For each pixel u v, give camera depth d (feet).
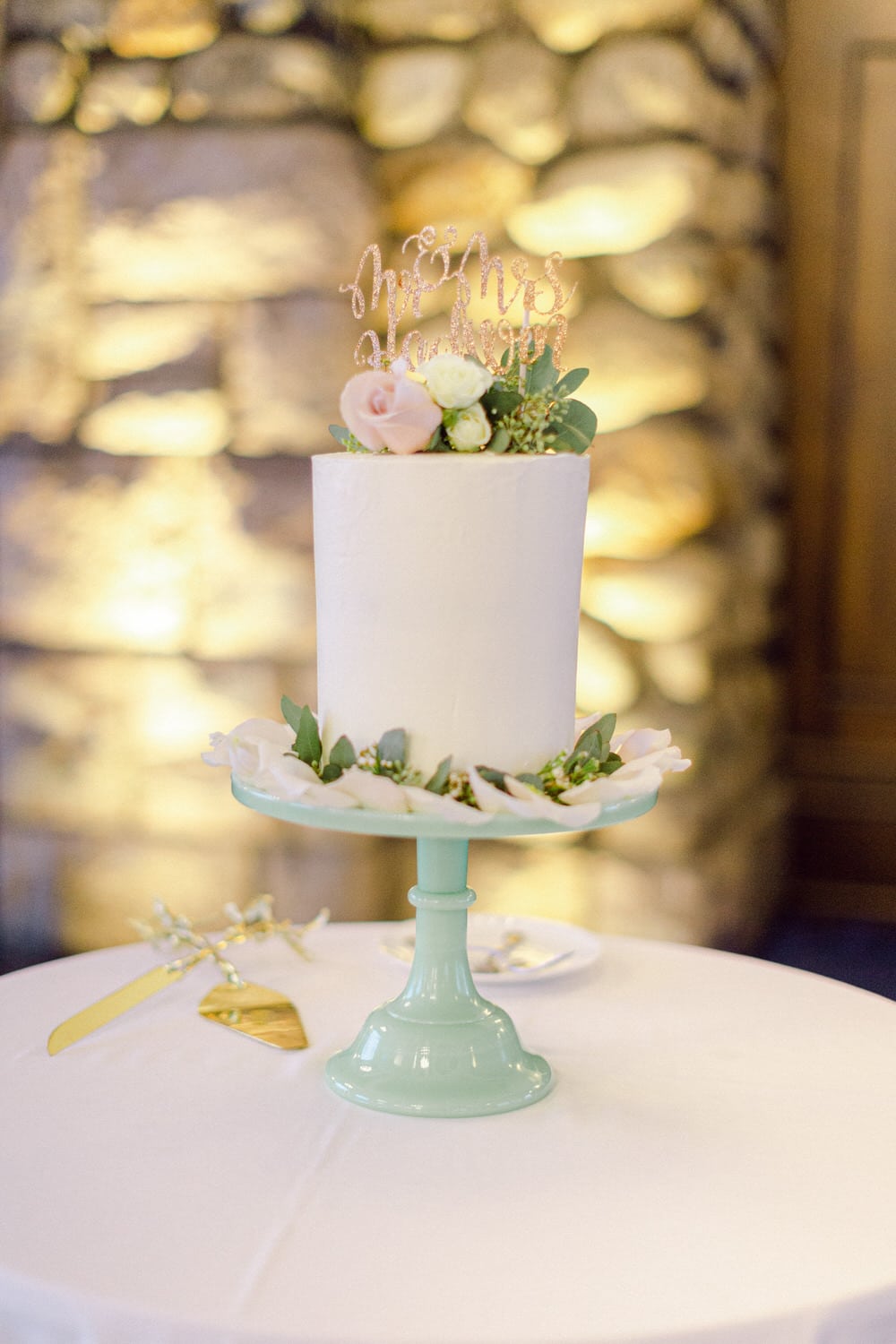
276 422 8.73
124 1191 3.14
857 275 10.83
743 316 9.73
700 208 8.90
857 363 10.93
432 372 3.59
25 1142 3.39
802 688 11.26
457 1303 2.68
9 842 9.34
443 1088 3.60
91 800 9.17
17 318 8.91
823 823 11.23
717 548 9.27
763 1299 2.71
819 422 11.06
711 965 4.88
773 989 4.63
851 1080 3.86
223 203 8.62
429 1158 3.33
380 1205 3.08
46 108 8.78
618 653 9.18
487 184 9.11
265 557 8.80
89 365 8.88
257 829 9.03
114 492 8.91
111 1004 4.30
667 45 8.75
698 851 9.20
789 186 10.84
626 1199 3.13
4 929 9.43
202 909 9.12
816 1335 2.68
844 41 10.58
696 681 9.13
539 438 3.69
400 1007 3.81
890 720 11.12
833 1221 3.04
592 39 8.85
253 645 8.87
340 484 3.56
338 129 8.73
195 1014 4.32
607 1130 3.51
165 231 8.69
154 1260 2.82
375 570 3.52
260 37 8.57
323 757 3.68
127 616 8.98
